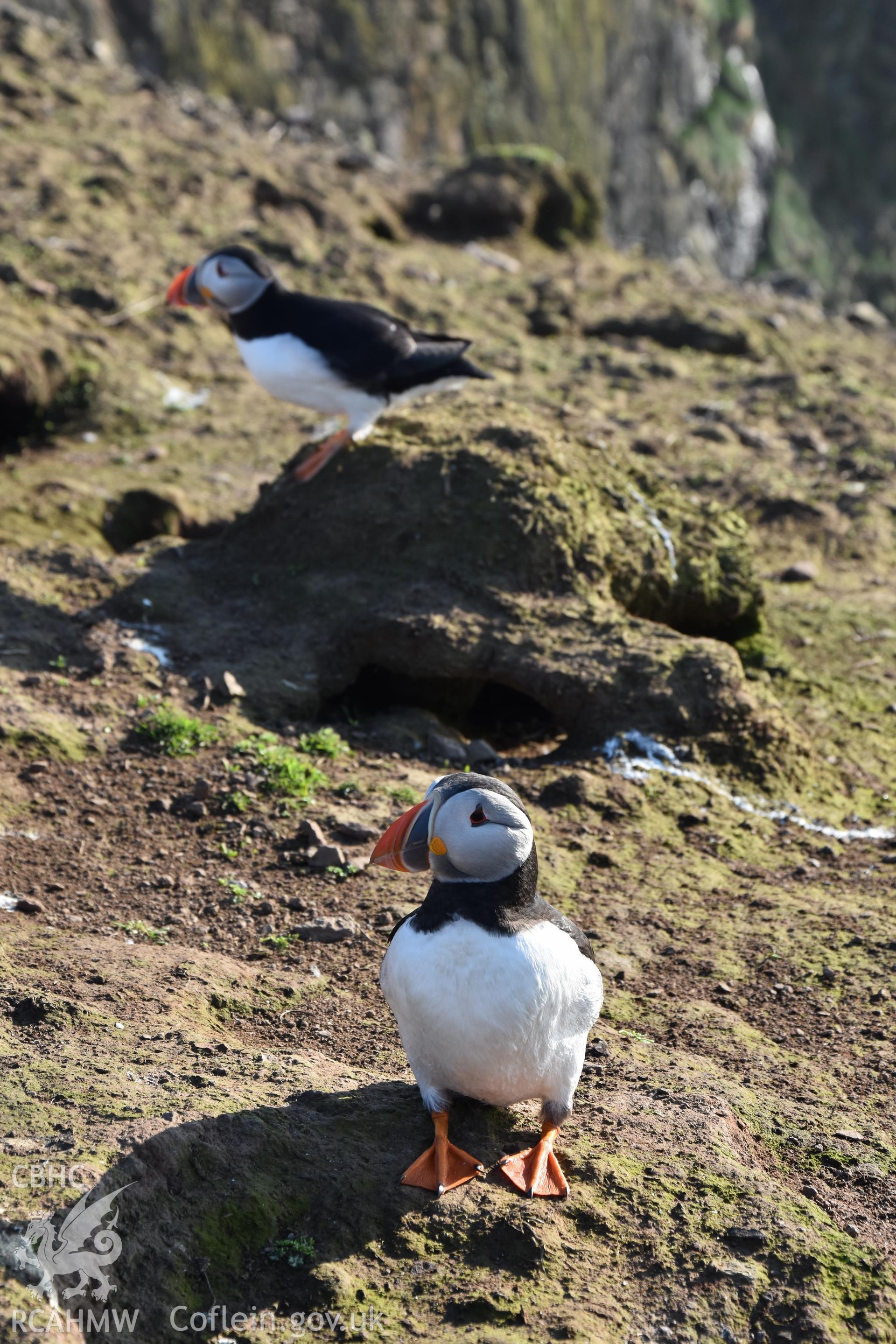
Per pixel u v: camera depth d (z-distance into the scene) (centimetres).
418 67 6094
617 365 2106
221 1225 567
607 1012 809
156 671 1168
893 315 8169
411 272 2327
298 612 1245
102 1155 563
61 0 4834
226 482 1581
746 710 1153
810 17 8100
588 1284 564
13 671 1131
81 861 930
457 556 1241
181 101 2825
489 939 589
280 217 2392
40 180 2277
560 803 1066
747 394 2061
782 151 7988
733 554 1349
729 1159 641
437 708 1229
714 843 1040
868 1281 574
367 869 950
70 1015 706
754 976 864
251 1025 757
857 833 1088
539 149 2741
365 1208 588
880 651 1388
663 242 7262
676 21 7281
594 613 1216
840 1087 747
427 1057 614
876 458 1880
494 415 1401
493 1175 617
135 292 2061
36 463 1644
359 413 1314
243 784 1041
